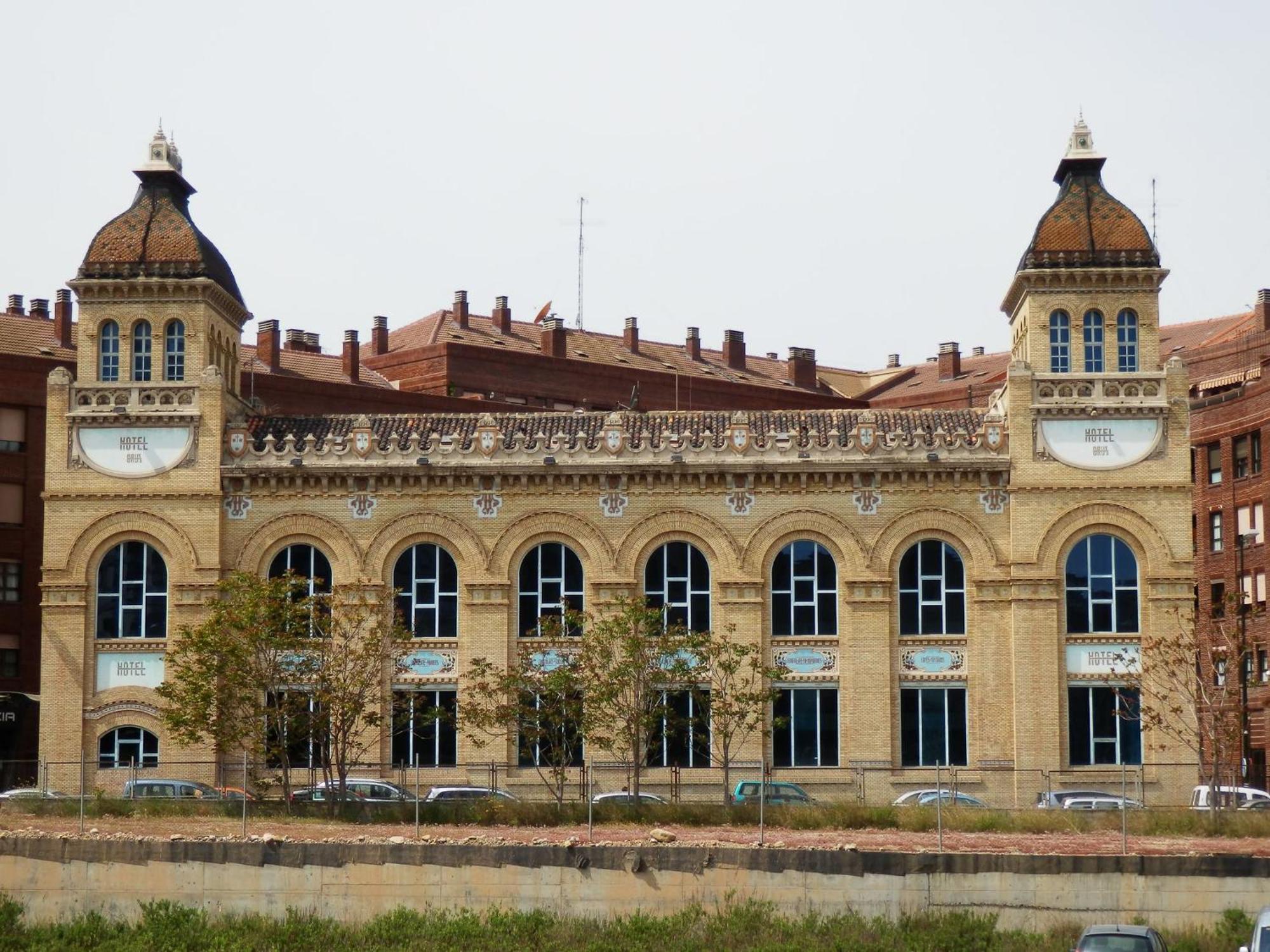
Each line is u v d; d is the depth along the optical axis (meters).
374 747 79.75
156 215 83.62
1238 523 103.69
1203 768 75.56
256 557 80.75
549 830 63.50
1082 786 77.75
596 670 75.00
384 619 75.00
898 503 79.94
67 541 80.94
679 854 57.62
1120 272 80.62
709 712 76.75
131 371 82.00
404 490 80.94
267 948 55.66
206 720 70.94
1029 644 78.62
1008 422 80.00
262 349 118.12
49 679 80.25
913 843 59.16
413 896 58.28
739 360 145.62
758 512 80.25
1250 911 55.66
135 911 58.97
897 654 79.50
